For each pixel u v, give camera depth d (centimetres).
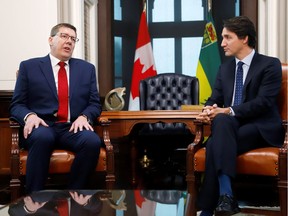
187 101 406
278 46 397
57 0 395
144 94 409
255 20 471
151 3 518
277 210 248
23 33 399
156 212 139
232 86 242
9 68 399
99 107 264
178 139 424
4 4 400
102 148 245
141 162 422
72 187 237
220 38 502
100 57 488
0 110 339
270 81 228
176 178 401
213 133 214
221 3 502
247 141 219
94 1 467
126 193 164
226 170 204
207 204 213
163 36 518
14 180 233
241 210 247
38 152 229
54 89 256
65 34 257
